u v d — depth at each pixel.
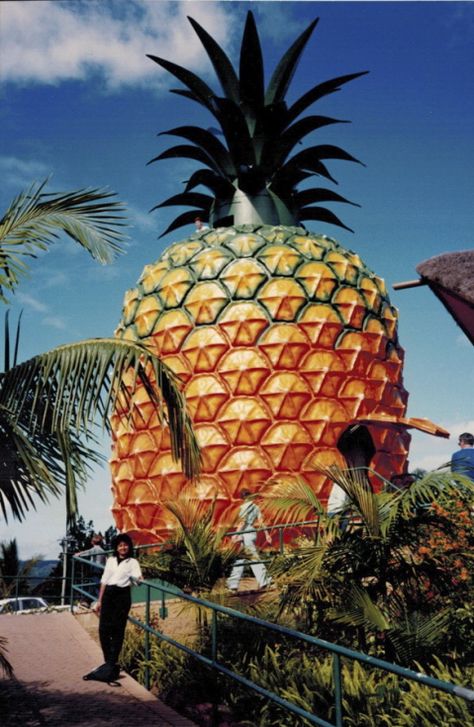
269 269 20.12
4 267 7.66
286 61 20.70
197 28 20.44
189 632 11.44
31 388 7.36
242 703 8.60
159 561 11.89
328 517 9.30
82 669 9.98
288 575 8.97
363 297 20.75
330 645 5.91
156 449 19.77
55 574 35.47
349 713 7.43
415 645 8.13
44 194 8.27
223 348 19.58
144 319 20.83
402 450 20.62
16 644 11.55
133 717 7.76
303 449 19.00
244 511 13.42
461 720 6.79
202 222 23.42
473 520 10.09
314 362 19.52
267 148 21.39
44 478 7.07
